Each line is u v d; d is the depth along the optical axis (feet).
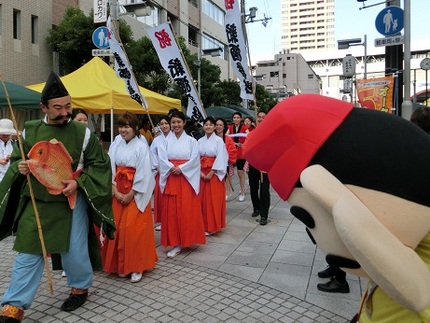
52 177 9.36
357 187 3.63
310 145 3.82
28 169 9.12
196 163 15.17
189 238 14.99
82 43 43.88
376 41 25.13
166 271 13.39
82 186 9.71
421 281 3.36
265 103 94.58
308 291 11.67
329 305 10.75
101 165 10.12
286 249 15.69
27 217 9.43
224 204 18.22
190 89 20.04
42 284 12.12
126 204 12.45
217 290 11.78
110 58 34.06
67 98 9.53
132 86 19.72
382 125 3.74
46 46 45.75
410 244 3.64
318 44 341.41
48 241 9.48
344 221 3.31
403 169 3.53
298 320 9.94
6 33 40.47
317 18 340.18
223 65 101.50
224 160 17.53
